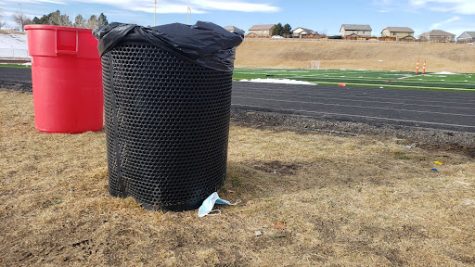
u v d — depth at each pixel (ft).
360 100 39.42
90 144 19.02
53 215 11.05
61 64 19.89
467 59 160.45
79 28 19.75
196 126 11.43
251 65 163.94
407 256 9.44
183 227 10.69
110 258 9.07
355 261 9.16
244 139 21.13
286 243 9.94
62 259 8.96
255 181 14.24
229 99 12.67
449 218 11.47
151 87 10.94
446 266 9.04
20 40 215.72
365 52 184.14
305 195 13.03
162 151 11.32
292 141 20.85
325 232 10.56
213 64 11.28
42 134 20.63
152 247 9.61
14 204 11.82
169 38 10.53
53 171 14.96
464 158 18.34
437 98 41.55
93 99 21.16
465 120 28.37
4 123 23.43
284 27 351.46
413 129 24.07
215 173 12.49
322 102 37.65
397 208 12.17
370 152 18.93
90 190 13.08
